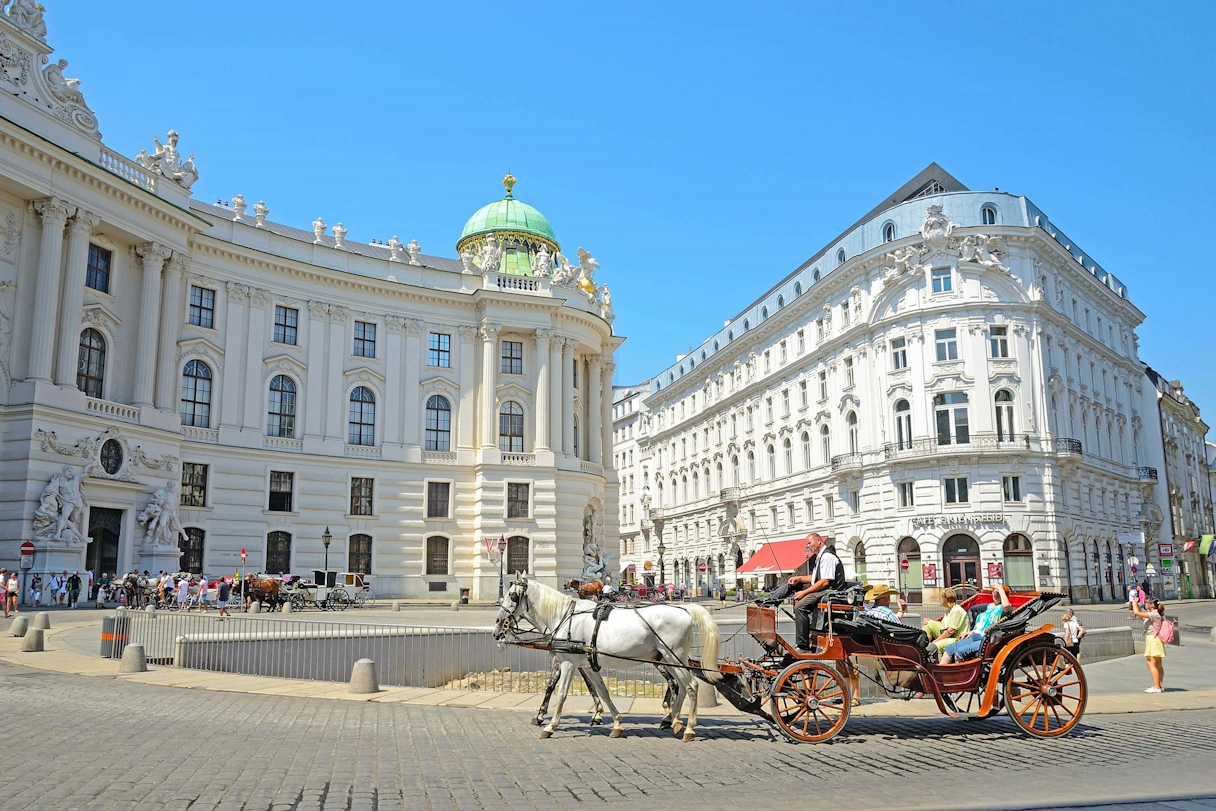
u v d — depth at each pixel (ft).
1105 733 44.83
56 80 135.03
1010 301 191.21
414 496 184.14
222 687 59.47
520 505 189.88
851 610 43.09
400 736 42.88
